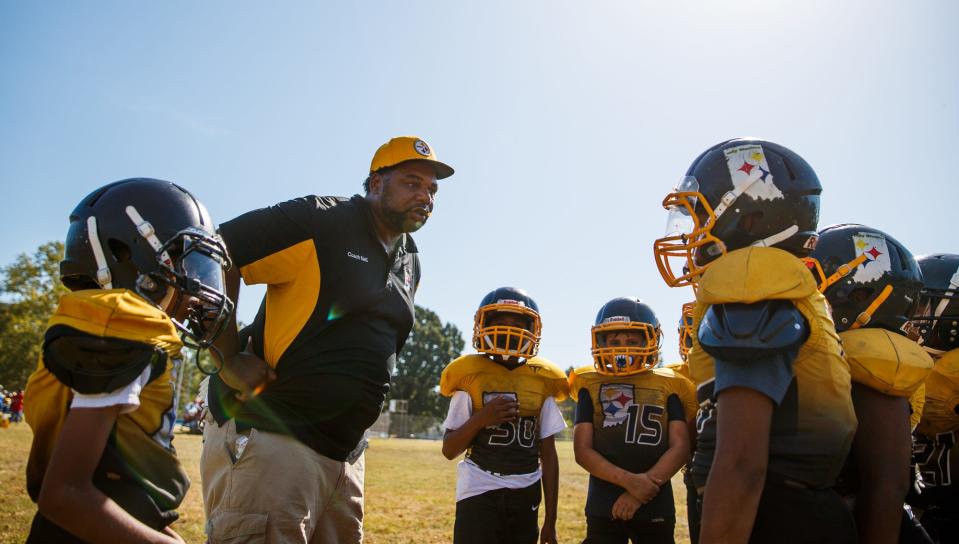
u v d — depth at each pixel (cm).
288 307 307
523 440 430
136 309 192
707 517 176
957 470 296
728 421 181
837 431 191
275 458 284
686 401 437
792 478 188
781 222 228
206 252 229
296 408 298
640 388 430
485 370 450
